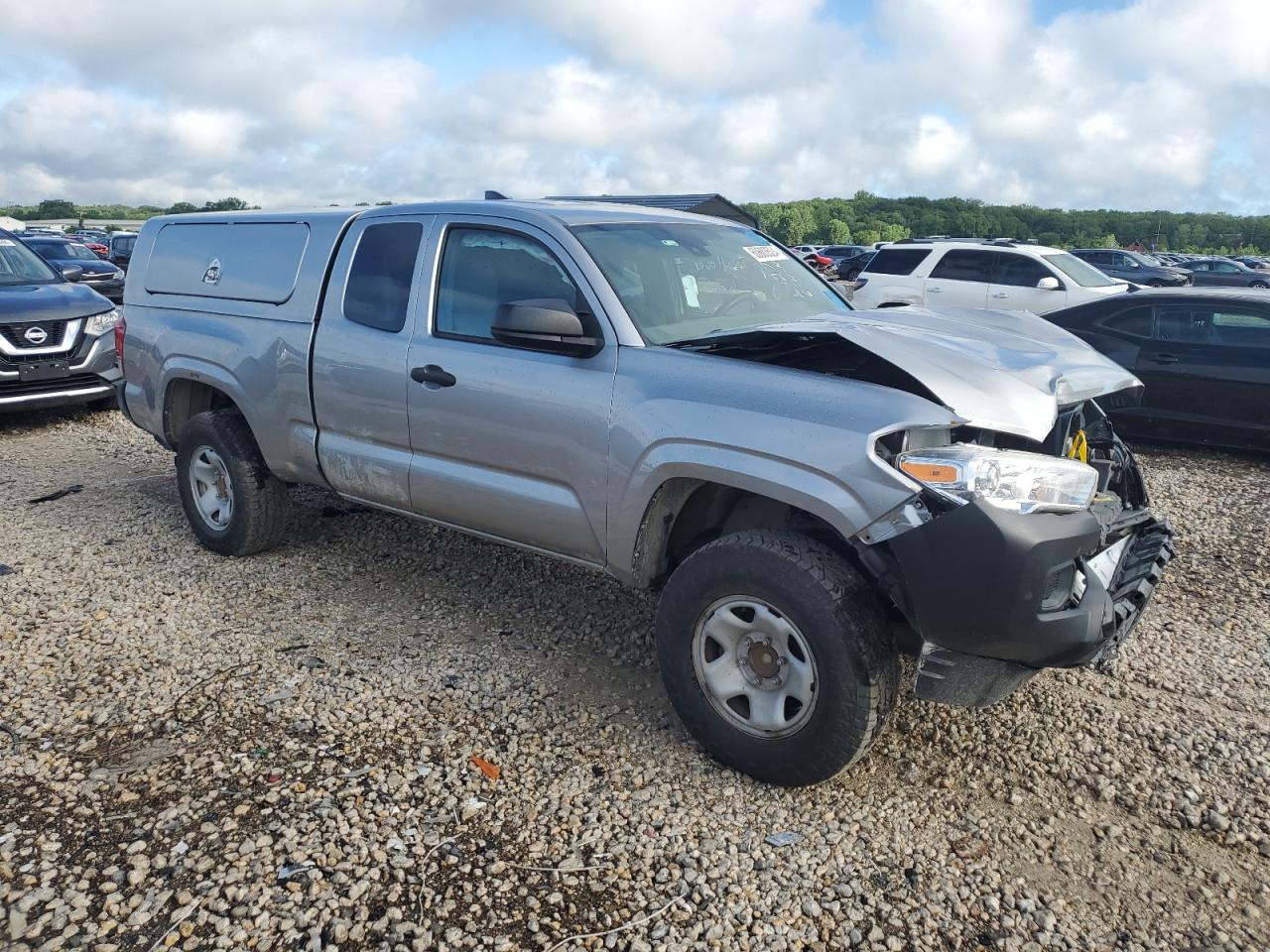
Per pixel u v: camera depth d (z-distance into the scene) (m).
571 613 4.38
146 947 2.31
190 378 4.91
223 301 4.79
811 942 2.40
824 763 2.86
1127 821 2.93
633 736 3.32
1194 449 8.31
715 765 3.16
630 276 3.55
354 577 4.77
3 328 7.97
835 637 2.75
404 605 4.43
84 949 2.30
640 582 3.36
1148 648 4.17
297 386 4.37
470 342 3.75
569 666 3.84
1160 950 2.41
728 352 3.36
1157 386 8.04
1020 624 2.60
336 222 4.36
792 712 2.99
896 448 2.72
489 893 2.54
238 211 4.95
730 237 4.29
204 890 2.51
